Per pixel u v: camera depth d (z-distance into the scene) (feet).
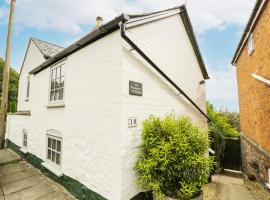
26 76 37.45
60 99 18.48
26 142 26.32
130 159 12.03
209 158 12.26
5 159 24.99
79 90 15.30
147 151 12.68
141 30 14.57
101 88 13.15
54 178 17.65
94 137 13.41
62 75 18.47
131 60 12.79
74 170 15.11
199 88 26.86
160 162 11.64
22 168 21.61
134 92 12.75
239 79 34.12
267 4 17.44
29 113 25.46
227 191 19.69
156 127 12.51
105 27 12.26
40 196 14.71
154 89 15.17
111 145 12.01
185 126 12.67
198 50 25.57
